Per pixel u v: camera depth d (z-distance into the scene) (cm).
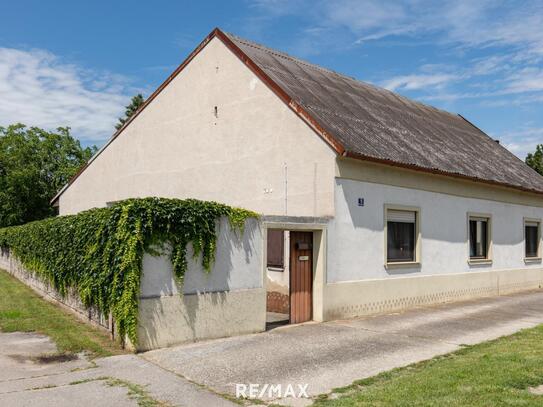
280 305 1273
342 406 585
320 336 996
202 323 942
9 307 1277
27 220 3894
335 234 1187
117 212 893
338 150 1163
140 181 1830
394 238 1375
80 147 4519
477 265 1714
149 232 875
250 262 1030
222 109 1497
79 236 1087
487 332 1055
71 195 2280
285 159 1291
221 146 1491
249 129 1401
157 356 828
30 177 3816
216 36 1533
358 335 1009
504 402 582
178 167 1656
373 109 1677
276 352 862
